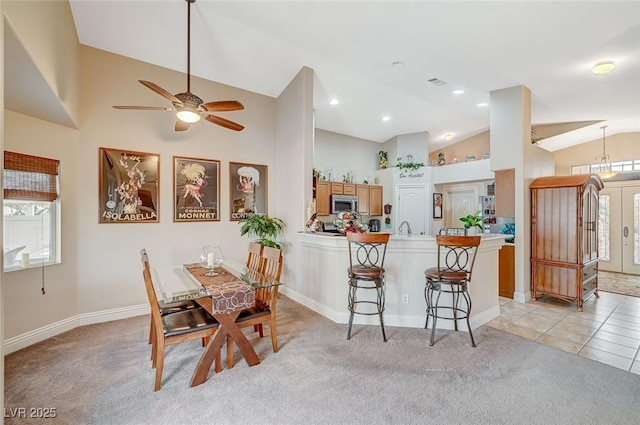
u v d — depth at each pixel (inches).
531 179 176.4
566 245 159.8
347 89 185.9
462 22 114.6
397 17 114.2
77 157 129.6
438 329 127.5
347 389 84.6
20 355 104.9
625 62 140.3
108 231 137.6
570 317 142.9
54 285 122.0
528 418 73.2
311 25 123.0
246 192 181.5
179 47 140.2
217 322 94.3
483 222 242.4
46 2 87.0
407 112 228.5
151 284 84.6
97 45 134.0
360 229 146.2
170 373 93.0
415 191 282.4
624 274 248.8
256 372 93.4
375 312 132.5
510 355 104.2
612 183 259.9
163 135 152.4
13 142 109.2
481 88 176.1
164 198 152.5
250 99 184.5
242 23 123.5
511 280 172.1
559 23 112.5
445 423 71.4
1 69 55.0
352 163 295.4
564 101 188.2
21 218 114.2
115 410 76.0
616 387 85.8
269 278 110.8
